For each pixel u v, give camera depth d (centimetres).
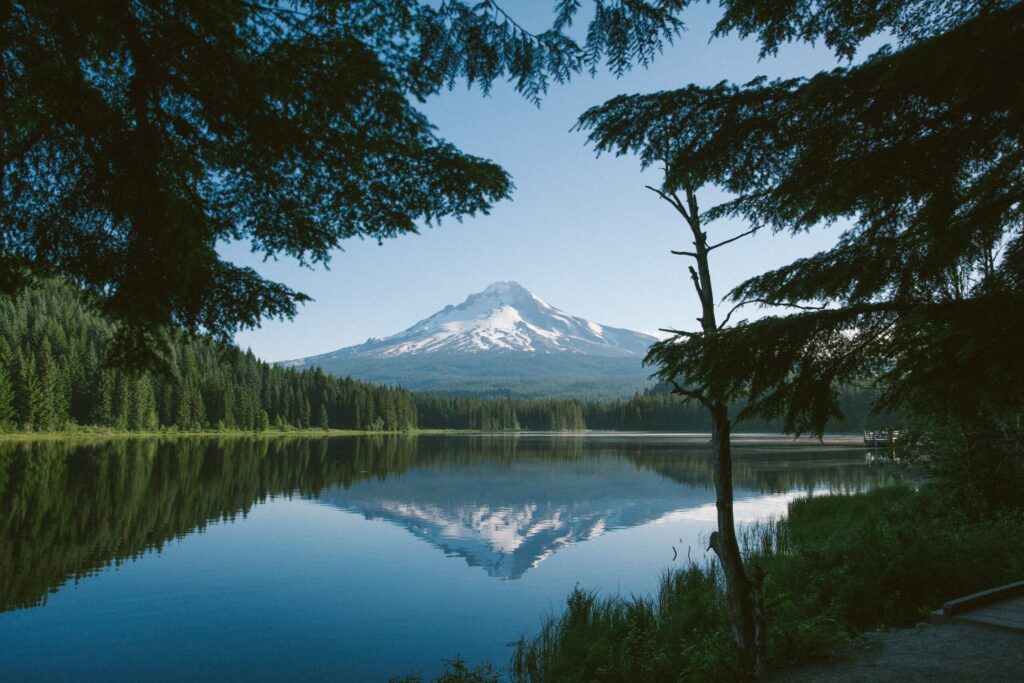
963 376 328
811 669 570
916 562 857
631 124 410
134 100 361
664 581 1200
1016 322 286
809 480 3153
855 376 356
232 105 370
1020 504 1139
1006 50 269
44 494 2480
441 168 437
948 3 345
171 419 9094
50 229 380
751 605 570
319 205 464
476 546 1803
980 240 329
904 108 322
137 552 1617
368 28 354
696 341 377
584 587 1339
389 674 889
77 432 7475
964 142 313
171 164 420
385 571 1484
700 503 2634
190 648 991
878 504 1669
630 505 2623
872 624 761
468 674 843
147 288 381
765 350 347
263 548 1705
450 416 17938
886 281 343
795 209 392
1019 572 845
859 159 339
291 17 348
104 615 1145
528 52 356
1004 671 529
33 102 362
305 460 5025
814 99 337
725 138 383
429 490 3153
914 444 1301
